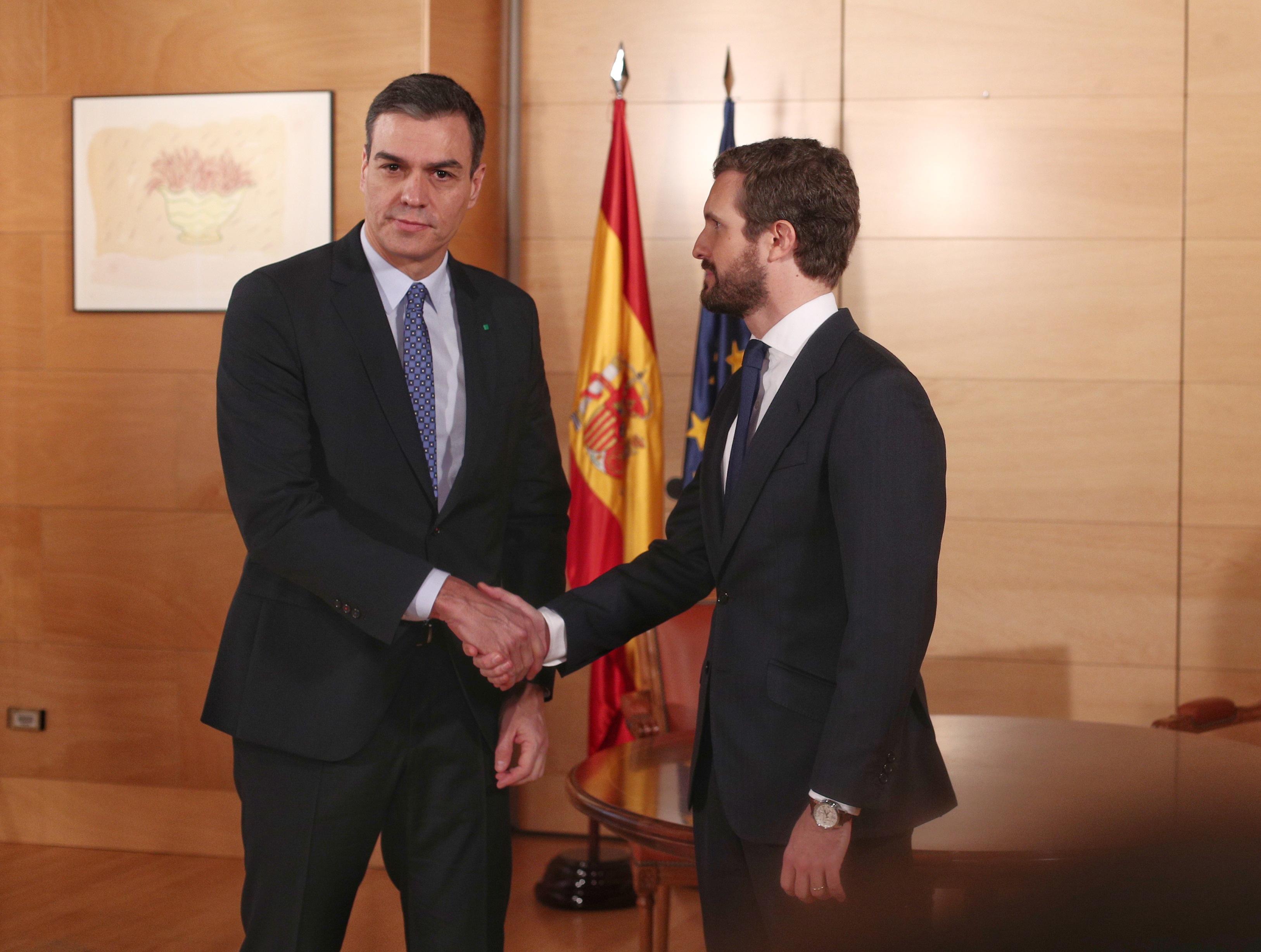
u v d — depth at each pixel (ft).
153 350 13.08
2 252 13.26
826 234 5.52
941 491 5.08
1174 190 12.84
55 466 13.30
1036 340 13.11
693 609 10.53
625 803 6.84
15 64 13.12
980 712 13.32
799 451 5.32
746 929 5.44
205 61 12.77
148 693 13.21
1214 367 12.86
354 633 6.05
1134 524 13.05
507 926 11.18
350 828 6.06
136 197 12.98
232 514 13.03
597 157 13.75
